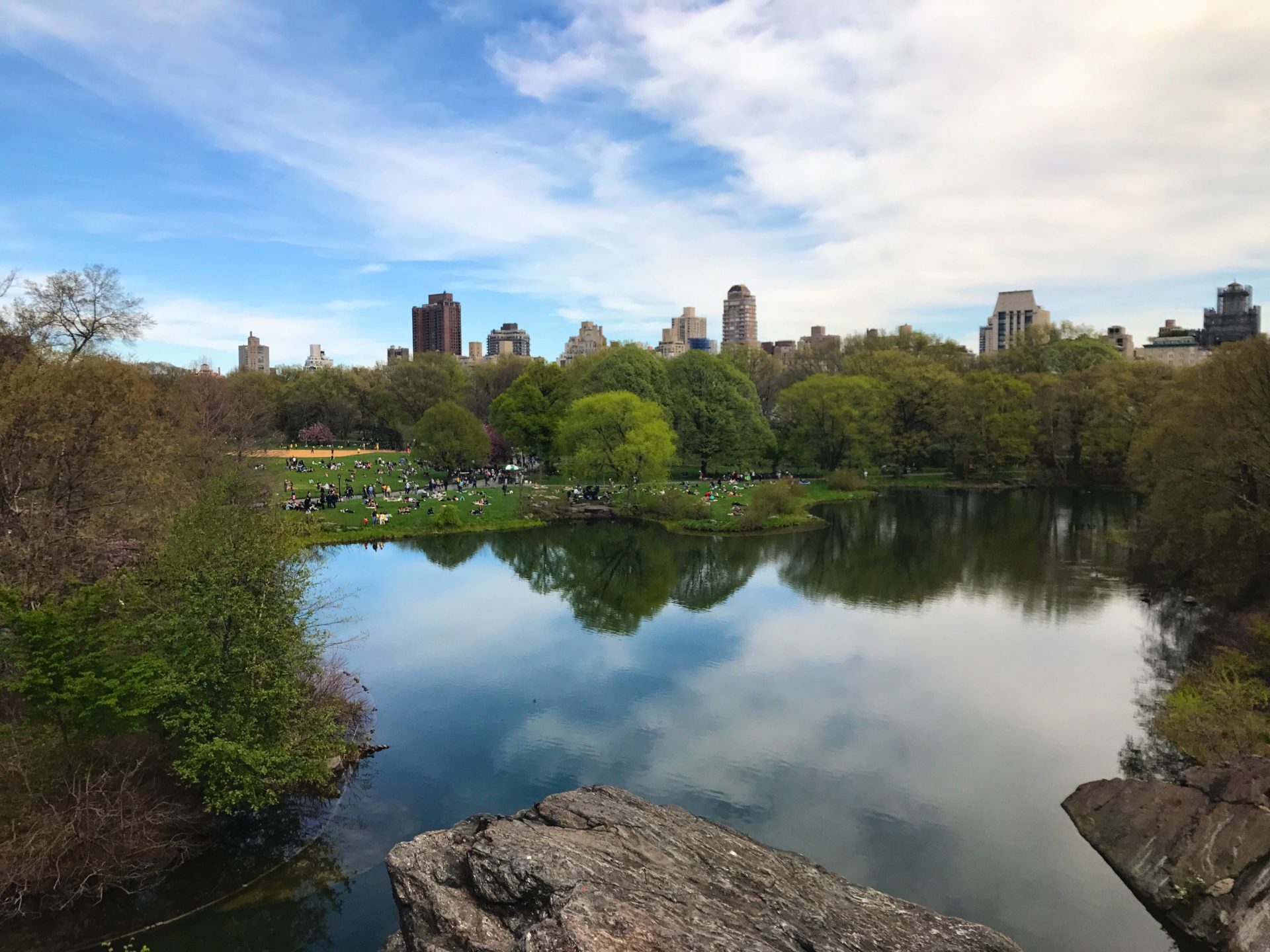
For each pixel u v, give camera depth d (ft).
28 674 65.77
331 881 76.69
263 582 82.07
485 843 55.52
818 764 103.14
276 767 79.10
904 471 399.85
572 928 45.88
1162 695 123.13
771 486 287.28
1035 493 347.36
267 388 447.42
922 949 50.31
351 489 295.28
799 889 57.57
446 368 498.28
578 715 118.32
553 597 189.37
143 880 73.97
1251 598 138.62
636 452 291.79
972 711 119.85
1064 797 94.89
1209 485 145.28
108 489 118.01
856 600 184.44
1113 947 69.26
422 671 136.67
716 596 190.39
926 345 508.94
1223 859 72.74
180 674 75.46
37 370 115.24
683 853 59.57
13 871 65.10
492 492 322.55
